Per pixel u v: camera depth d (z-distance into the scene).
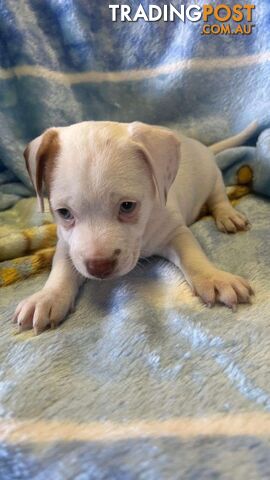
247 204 0.35
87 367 0.22
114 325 0.24
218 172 0.36
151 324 0.24
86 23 0.39
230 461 0.17
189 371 0.21
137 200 0.24
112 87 0.41
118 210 0.24
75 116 0.40
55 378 0.21
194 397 0.20
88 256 0.23
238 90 0.41
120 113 0.41
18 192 0.39
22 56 0.39
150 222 0.27
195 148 0.35
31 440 0.18
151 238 0.28
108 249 0.23
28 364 0.22
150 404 0.19
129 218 0.24
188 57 0.40
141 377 0.21
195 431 0.18
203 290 0.25
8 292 0.28
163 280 0.27
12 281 0.29
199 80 0.41
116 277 0.26
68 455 0.17
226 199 0.35
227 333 0.23
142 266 0.29
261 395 0.19
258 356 0.21
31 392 0.20
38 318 0.24
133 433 0.18
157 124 0.42
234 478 0.16
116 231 0.24
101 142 0.24
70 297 0.26
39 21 0.39
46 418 0.19
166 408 0.19
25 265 0.29
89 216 0.24
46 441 0.18
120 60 0.41
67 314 0.26
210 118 0.41
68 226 0.25
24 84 0.39
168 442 0.17
